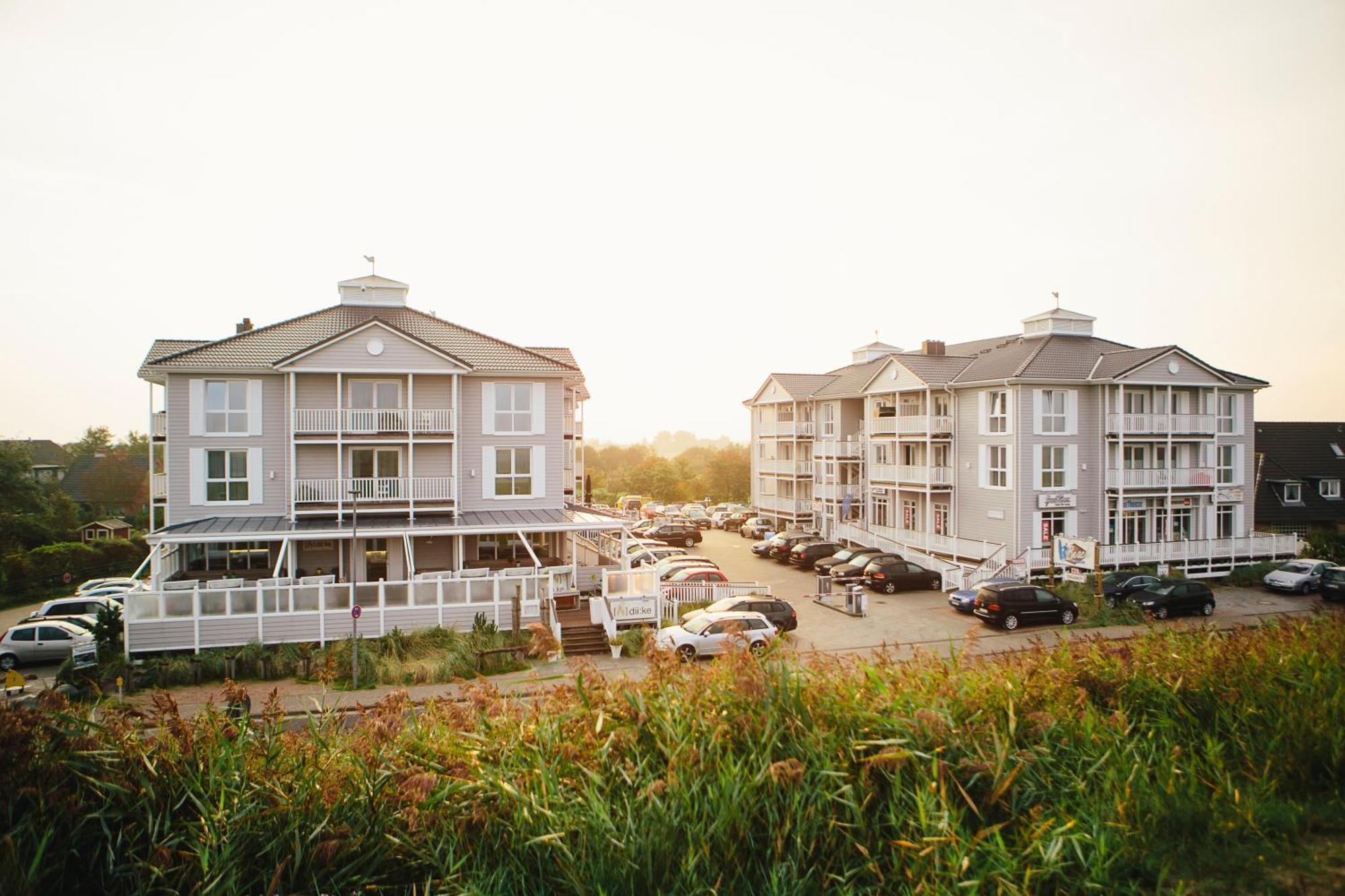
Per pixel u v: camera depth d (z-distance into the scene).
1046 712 7.56
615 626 22.84
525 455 29.19
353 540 22.27
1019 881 5.73
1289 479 41.53
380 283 31.69
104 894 5.76
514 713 7.42
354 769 6.57
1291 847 6.43
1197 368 34.50
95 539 47.16
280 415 27.28
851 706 7.23
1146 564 32.69
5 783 5.80
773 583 33.72
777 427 49.19
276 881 5.48
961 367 38.28
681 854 5.79
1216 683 8.79
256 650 21.05
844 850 6.02
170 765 6.40
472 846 6.09
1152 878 6.08
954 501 36.34
